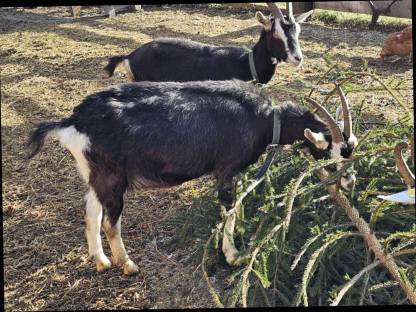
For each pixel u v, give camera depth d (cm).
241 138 184
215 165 186
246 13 508
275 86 213
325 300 159
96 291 176
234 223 175
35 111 311
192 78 259
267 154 200
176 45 262
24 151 266
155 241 197
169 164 179
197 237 189
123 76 360
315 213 172
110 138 172
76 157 177
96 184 177
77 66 381
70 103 320
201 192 205
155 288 176
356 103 283
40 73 370
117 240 180
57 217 214
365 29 450
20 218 214
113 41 437
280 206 165
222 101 183
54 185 237
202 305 168
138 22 495
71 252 194
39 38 453
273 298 158
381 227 172
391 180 170
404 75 335
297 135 188
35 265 188
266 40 259
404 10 440
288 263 164
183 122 178
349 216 159
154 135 175
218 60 257
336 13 489
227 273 178
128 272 181
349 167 173
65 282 180
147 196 225
